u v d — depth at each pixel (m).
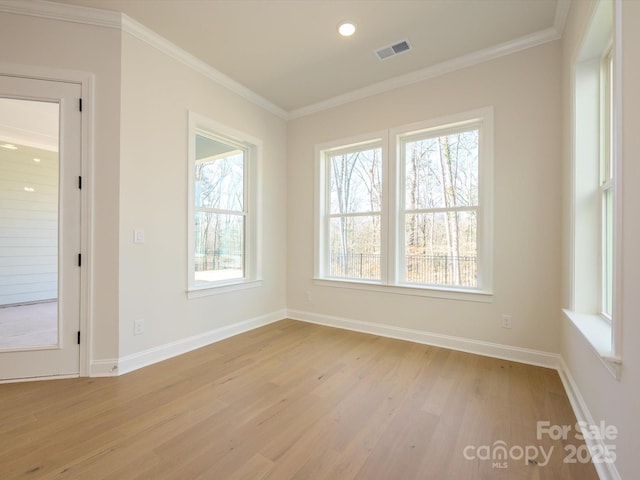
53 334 2.38
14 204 2.38
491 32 2.58
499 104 2.79
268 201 3.95
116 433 1.69
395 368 2.57
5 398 2.05
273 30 2.58
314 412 1.92
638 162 1.12
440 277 3.16
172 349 2.83
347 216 3.81
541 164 2.61
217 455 1.53
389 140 3.39
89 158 2.39
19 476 1.38
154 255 2.70
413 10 2.35
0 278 2.38
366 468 1.45
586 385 1.75
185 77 2.93
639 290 1.10
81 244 2.38
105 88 2.42
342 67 3.12
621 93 1.25
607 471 1.36
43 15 2.29
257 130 3.75
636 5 1.15
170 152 2.82
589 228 2.05
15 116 2.33
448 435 1.70
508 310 2.75
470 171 3.02
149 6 2.32
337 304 3.78
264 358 2.79
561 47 2.51
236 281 3.57
